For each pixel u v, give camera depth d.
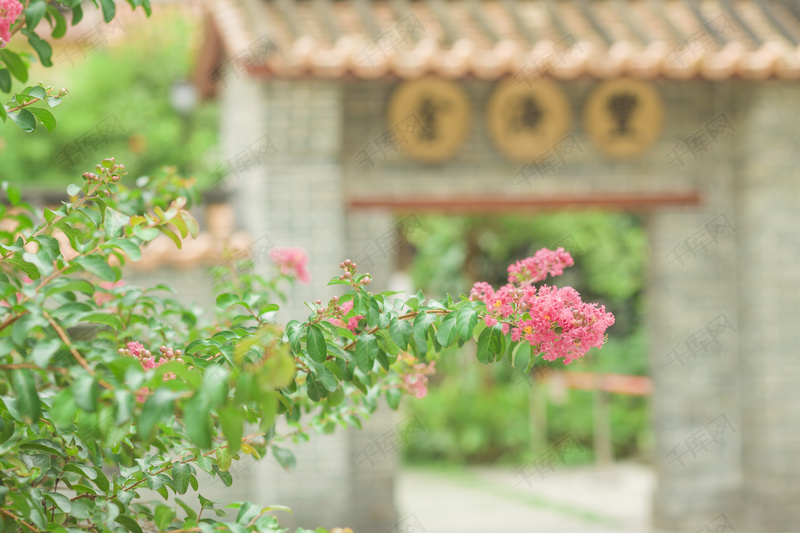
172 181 2.94
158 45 10.56
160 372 1.32
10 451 1.72
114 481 1.90
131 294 2.27
